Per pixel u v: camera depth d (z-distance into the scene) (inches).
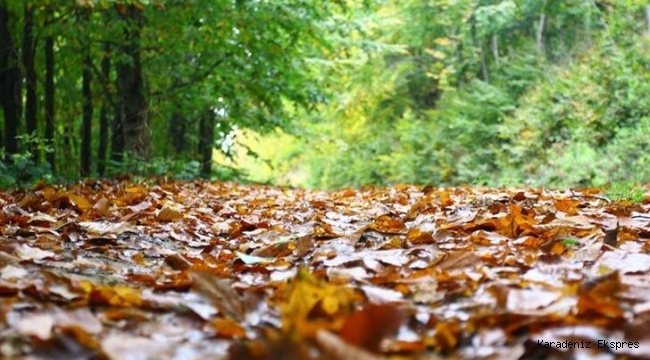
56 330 60.8
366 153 1068.5
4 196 261.1
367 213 240.7
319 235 163.8
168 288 90.2
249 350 51.9
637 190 264.4
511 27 998.4
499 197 271.9
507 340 63.3
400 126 989.8
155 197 285.6
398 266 111.3
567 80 725.3
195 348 60.8
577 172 591.5
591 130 641.0
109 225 175.5
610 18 702.5
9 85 448.1
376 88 1029.8
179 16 482.0
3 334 61.3
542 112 717.3
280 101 636.1
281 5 493.0
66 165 582.6
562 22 888.9
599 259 111.0
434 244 137.6
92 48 522.9
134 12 494.6
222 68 574.6
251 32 504.1
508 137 761.0
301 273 69.1
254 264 121.3
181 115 694.5
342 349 47.6
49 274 86.3
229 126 682.2
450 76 1032.8
